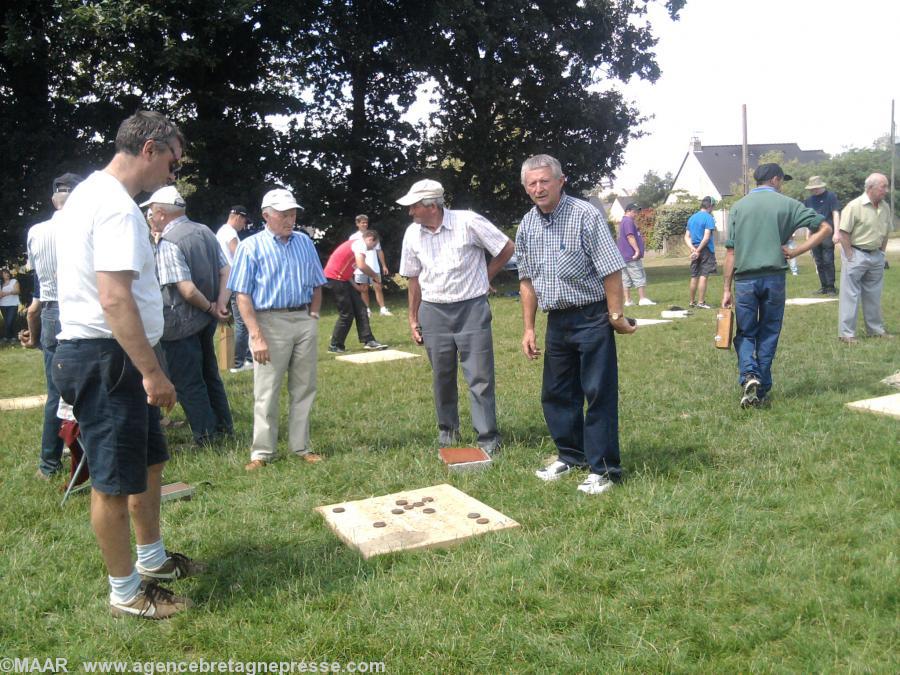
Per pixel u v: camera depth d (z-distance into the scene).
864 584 3.22
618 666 2.76
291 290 5.32
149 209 5.84
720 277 19.53
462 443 5.81
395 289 22.39
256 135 20.05
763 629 2.96
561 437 4.91
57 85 19.73
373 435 6.15
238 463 5.48
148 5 15.95
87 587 3.55
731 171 68.38
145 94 19.36
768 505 4.19
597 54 23.09
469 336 5.54
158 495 3.53
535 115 23.61
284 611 3.24
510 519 4.16
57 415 5.24
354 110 22.44
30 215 17.95
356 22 20.30
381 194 21.95
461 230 5.47
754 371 6.28
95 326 3.03
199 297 5.75
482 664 2.84
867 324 9.53
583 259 4.47
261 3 18.52
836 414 5.88
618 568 3.53
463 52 21.33
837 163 49.25
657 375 7.73
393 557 3.75
